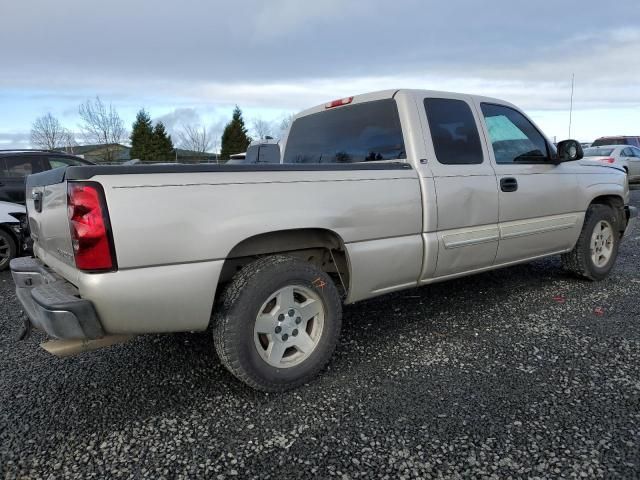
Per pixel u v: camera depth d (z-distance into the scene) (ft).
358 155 13.37
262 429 8.59
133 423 8.87
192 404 9.53
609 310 14.25
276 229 9.41
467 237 12.56
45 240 10.19
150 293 8.31
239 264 10.42
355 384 10.15
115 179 8.00
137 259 8.16
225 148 172.86
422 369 10.75
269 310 9.83
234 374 9.47
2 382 10.61
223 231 8.86
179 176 8.54
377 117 12.76
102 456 7.91
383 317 14.15
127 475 7.43
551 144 15.53
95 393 10.05
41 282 9.93
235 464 7.65
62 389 10.25
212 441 8.27
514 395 9.51
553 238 15.23
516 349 11.66
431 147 12.13
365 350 11.84
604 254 17.37
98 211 7.86
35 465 7.70
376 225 10.84
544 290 16.39
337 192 10.24
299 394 9.80
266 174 9.45
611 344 11.80
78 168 7.93
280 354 9.86
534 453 7.72
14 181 24.82
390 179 11.11
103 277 7.98
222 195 8.87
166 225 8.34
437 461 7.59
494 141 13.73
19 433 8.60
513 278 17.97
